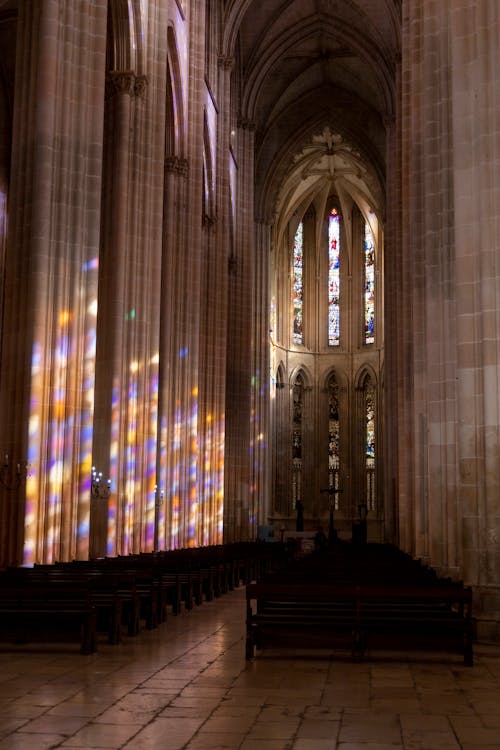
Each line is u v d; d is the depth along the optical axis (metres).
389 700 10.22
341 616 13.49
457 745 8.28
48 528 20.92
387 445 49.16
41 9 21.86
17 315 21.27
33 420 20.78
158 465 32.41
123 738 8.41
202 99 36.22
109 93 27.84
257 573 35.69
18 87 22.00
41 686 10.81
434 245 20.86
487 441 15.95
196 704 9.91
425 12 21.42
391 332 48.31
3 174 34.72
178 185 34.78
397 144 43.03
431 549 20.72
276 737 8.52
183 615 19.98
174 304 34.09
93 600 14.70
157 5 29.17
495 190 16.39
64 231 21.75
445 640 12.81
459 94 16.91
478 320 16.36
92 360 22.03
